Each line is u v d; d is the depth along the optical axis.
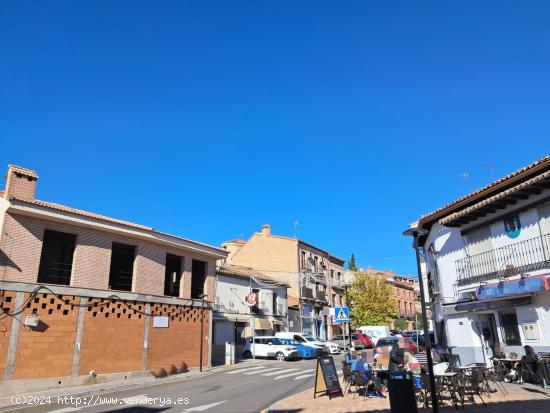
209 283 25.59
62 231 18.38
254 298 33.34
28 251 17.05
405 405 9.62
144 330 20.86
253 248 46.94
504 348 16.36
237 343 32.97
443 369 12.01
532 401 11.38
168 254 23.55
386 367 14.70
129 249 21.86
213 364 26.84
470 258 18.56
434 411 9.65
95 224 19.06
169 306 22.53
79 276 18.55
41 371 16.62
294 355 29.62
